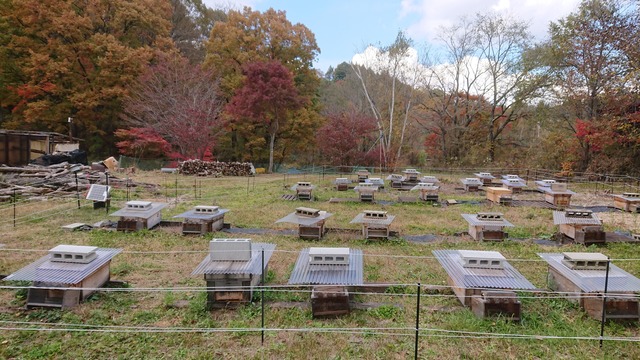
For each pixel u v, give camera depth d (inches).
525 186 752.3
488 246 341.7
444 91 1230.9
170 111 1016.2
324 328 187.3
